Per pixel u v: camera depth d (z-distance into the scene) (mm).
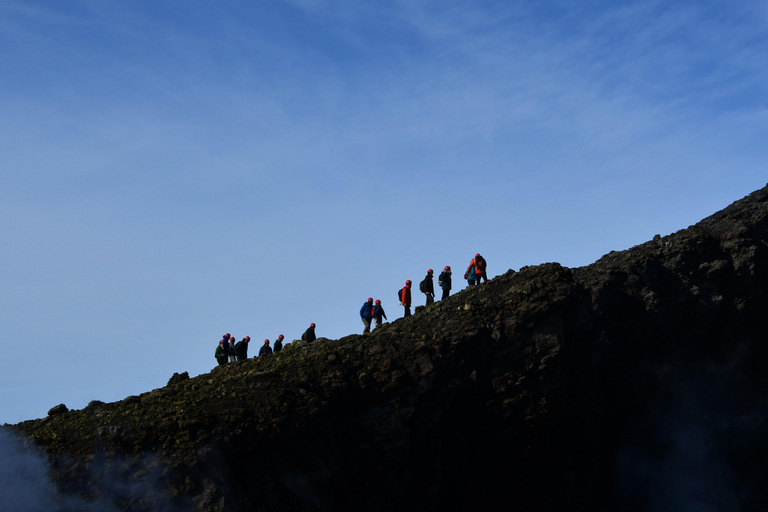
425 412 38438
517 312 42062
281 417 33219
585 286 46188
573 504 42844
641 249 50156
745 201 53156
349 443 36500
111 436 30469
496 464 41469
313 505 33500
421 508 37875
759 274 50375
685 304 49000
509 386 41156
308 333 45875
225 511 30047
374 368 37938
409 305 48000
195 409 32469
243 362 40219
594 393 44125
